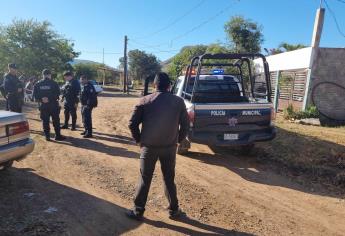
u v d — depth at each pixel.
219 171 7.66
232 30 34.22
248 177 7.28
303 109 17.33
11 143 5.96
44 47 34.06
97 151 9.05
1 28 32.94
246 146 8.89
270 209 5.63
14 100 10.48
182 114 4.96
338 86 17.23
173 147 4.91
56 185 6.33
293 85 19.48
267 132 8.19
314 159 8.38
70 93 11.84
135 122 4.86
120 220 5.00
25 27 33.34
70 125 13.16
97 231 4.64
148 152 4.84
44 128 10.03
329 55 17.12
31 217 4.91
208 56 8.27
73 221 4.89
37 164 7.59
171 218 5.11
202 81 9.65
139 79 81.31
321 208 5.73
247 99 9.80
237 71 14.77
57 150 8.93
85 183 6.54
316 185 6.88
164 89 4.92
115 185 6.50
